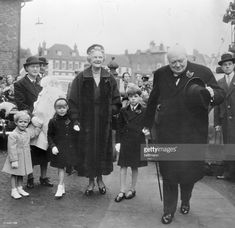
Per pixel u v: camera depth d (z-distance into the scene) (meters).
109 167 5.70
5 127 9.05
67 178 6.69
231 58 6.44
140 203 5.36
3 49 22.08
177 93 4.55
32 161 6.04
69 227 4.48
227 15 5.14
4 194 5.70
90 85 5.59
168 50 4.55
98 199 5.54
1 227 4.45
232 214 4.92
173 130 4.56
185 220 4.70
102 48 5.65
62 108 5.65
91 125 5.59
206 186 6.18
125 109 5.66
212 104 4.52
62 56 45.72
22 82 6.29
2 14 21.95
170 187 4.61
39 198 5.54
